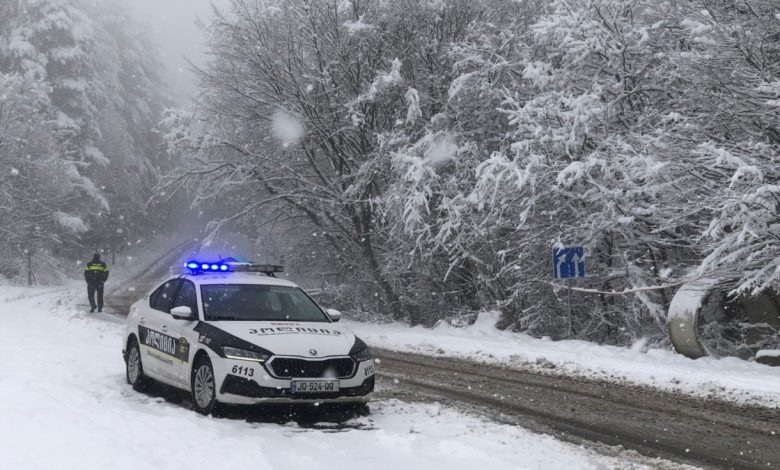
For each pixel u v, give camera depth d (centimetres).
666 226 1426
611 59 1752
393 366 1288
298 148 2339
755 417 852
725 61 1405
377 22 2216
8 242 3897
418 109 2042
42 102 4128
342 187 2341
